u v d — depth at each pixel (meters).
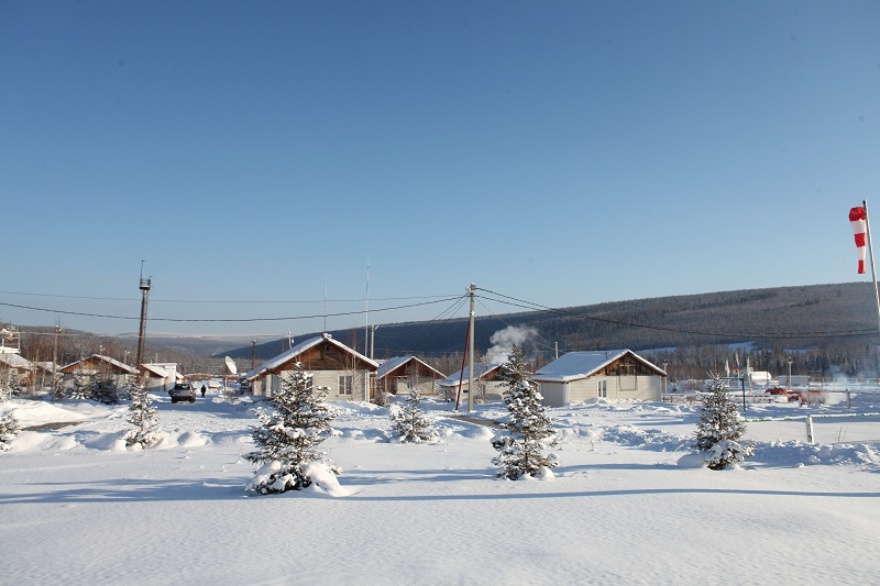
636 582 6.45
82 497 12.33
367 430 26.52
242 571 7.10
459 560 7.38
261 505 11.09
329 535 8.81
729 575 6.63
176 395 56.03
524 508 10.48
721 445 15.49
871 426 26.97
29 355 71.12
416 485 13.30
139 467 17.06
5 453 21.31
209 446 22.80
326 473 12.77
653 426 29.47
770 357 116.31
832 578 6.51
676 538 8.22
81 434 24.16
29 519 10.35
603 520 9.40
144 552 8.07
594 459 17.95
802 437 22.38
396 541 8.39
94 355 69.06
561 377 51.22
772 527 8.73
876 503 10.77
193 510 10.76
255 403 45.28
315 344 46.91
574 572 6.81
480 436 25.52
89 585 6.73
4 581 6.98
